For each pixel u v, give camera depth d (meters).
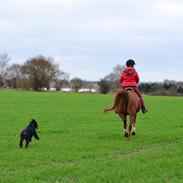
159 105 53.66
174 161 13.65
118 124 27.25
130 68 20.23
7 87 165.75
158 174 11.80
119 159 14.34
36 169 12.79
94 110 39.91
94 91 146.62
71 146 17.27
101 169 12.47
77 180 11.25
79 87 153.50
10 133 21.72
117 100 19.56
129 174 11.74
